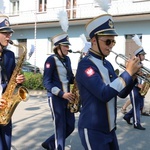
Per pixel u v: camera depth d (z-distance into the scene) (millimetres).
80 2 21891
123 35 19531
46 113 8977
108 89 2574
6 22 3533
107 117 2826
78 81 2861
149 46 18578
